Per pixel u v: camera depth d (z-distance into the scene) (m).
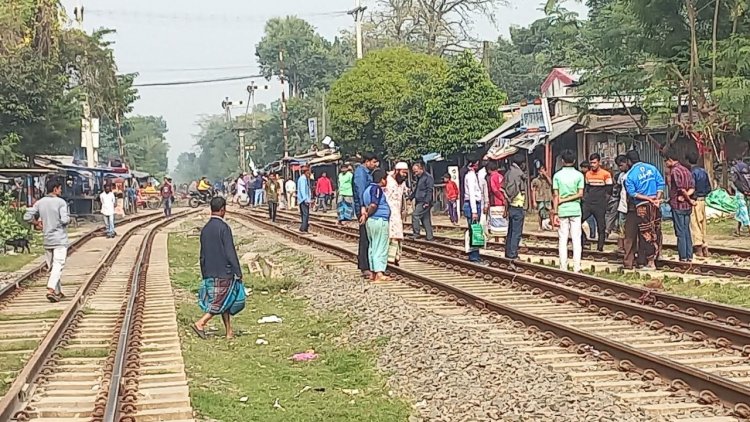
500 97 42.34
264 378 10.38
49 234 16.48
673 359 9.88
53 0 41.88
